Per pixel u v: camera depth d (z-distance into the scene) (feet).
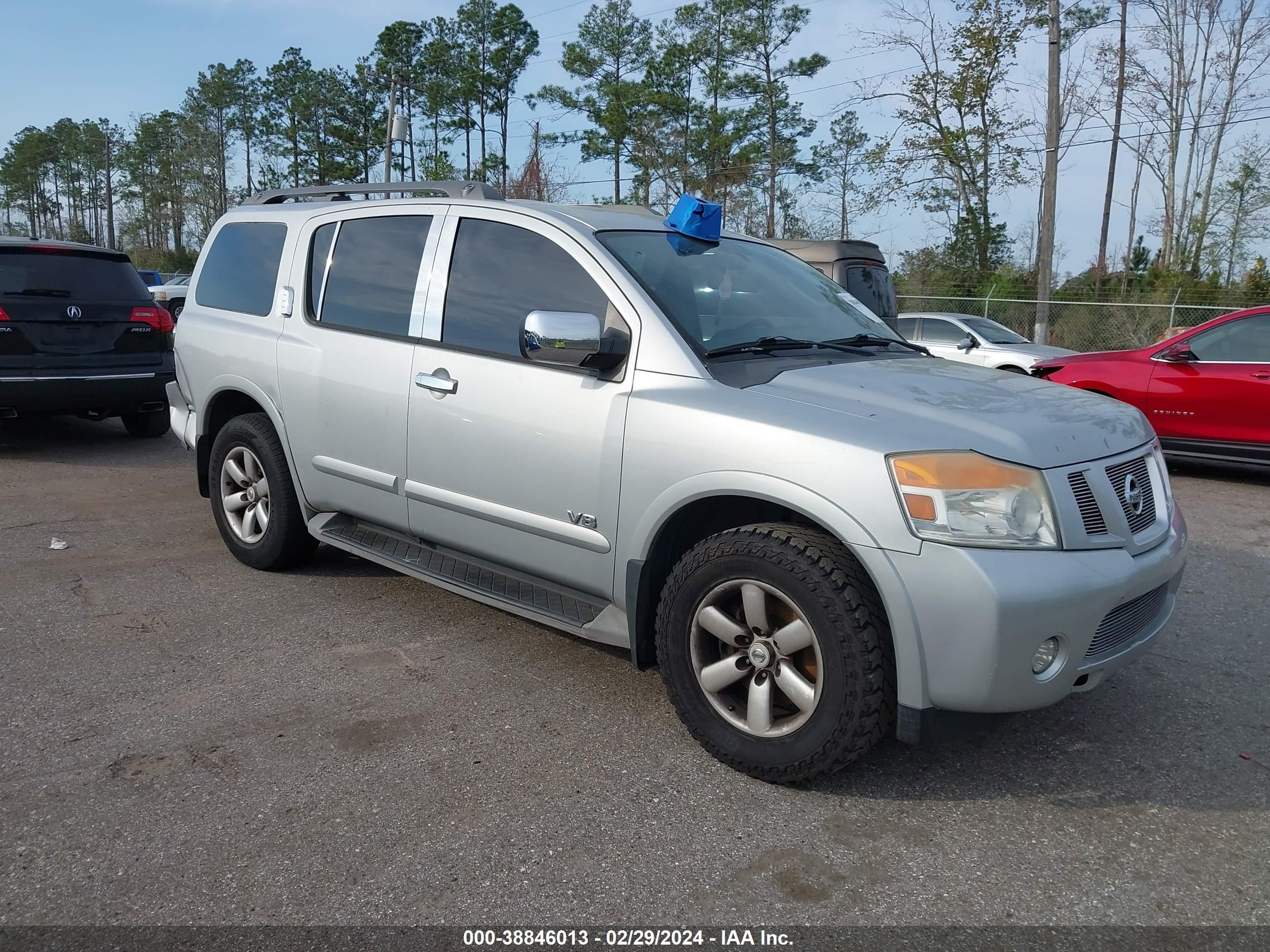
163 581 16.02
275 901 7.89
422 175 186.70
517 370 11.84
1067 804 9.63
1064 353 45.52
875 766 10.30
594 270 11.52
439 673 12.50
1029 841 8.96
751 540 9.59
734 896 8.07
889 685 9.12
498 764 10.17
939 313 50.80
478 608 14.98
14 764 9.96
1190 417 27.02
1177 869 8.57
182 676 12.24
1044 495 8.93
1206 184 123.03
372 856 8.50
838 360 11.50
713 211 12.94
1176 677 12.91
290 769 9.96
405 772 9.96
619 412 10.76
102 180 285.43
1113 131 126.11
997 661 8.62
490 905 7.90
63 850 8.49
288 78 214.90
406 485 13.25
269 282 15.72
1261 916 7.91
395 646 13.37
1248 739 11.11
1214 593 16.67
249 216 16.78
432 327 12.96
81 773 9.80
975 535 8.67
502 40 176.96
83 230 284.41
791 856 8.65
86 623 14.05
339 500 14.53
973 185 117.19
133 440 30.14
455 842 8.74
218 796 9.41
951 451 8.89
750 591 9.65
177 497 22.34
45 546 18.01
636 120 161.58
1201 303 76.79
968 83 110.93
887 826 9.16
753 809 9.40
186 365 17.08
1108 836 9.07
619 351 10.92
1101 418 10.23
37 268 25.90
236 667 12.57
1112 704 12.01
